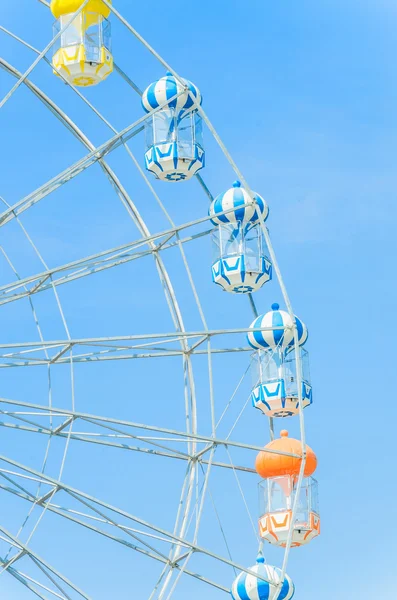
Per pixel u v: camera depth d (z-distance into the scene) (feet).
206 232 131.75
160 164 129.90
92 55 126.41
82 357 124.77
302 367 128.88
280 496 122.01
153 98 130.21
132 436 122.21
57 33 127.24
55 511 114.52
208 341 120.47
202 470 124.57
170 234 128.26
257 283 130.31
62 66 126.82
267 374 128.36
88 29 127.03
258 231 130.82
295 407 128.16
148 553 116.67
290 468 121.49
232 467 125.29
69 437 113.70
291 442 122.72
